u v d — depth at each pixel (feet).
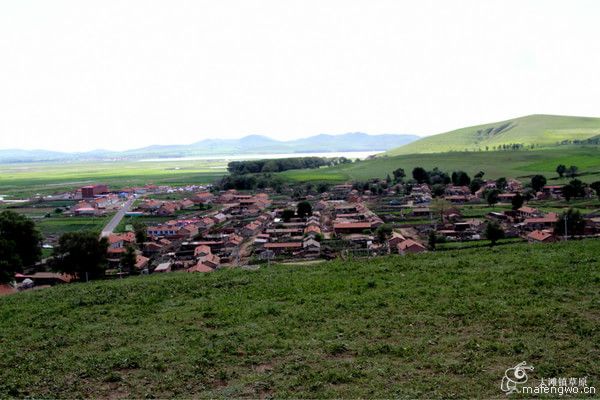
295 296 96.58
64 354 73.87
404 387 57.41
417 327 75.56
